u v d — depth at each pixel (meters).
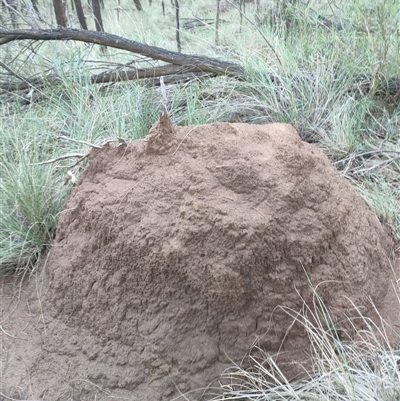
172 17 7.57
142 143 2.37
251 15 5.89
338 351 2.09
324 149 3.62
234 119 3.91
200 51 5.41
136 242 2.12
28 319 2.45
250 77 4.12
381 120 3.96
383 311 2.38
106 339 2.23
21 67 4.62
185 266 2.06
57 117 3.83
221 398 2.05
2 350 2.33
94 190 2.38
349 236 2.32
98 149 2.47
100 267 2.27
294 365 2.12
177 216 2.10
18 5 5.12
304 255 2.13
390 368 2.06
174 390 2.10
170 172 2.22
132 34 5.94
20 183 2.82
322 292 2.19
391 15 4.04
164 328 2.12
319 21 4.61
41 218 2.81
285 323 2.12
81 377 2.18
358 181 3.36
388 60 3.99
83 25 6.51
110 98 3.88
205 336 2.11
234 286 2.05
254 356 2.10
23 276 2.65
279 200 2.11
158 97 4.05
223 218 2.04
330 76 4.07
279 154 2.22
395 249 2.78
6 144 3.40
